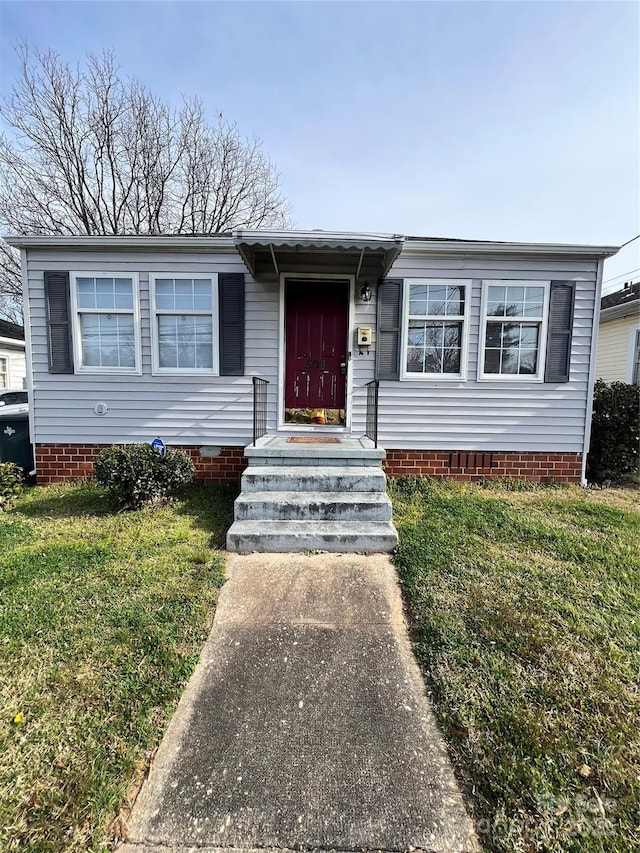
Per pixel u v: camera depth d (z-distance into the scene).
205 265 5.76
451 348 5.94
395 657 2.39
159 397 5.94
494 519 4.45
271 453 4.90
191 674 2.22
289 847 1.41
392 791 1.60
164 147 16.00
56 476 5.99
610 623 2.60
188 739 1.82
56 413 5.92
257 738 1.84
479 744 1.76
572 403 6.00
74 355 5.83
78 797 1.53
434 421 6.00
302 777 1.65
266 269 5.80
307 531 3.88
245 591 3.11
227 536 3.80
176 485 5.05
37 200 14.89
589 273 5.82
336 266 5.80
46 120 14.54
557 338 5.88
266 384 5.96
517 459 6.07
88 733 1.81
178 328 5.88
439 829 1.46
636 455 6.25
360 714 1.98
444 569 3.32
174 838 1.43
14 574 3.22
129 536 4.04
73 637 2.45
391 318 5.85
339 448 4.97
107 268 5.73
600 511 4.75
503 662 2.26
